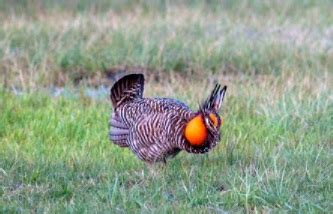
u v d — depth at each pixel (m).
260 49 41.69
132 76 27.25
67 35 43.91
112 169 27.11
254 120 32.62
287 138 30.36
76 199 24.50
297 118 32.19
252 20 48.94
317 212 23.31
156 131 25.70
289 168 26.73
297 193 24.80
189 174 26.33
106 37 43.41
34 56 40.28
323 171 26.50
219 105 25.64
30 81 37.94
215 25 47.50
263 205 23.86
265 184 24.92
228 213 23.31
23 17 49.06
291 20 49.38
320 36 45.47
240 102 34.38
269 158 27.70
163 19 48.38
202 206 23.81
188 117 25.64
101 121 32.81
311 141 30.09
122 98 27.31
